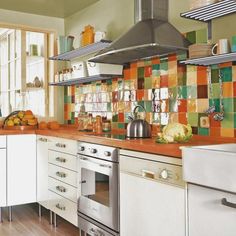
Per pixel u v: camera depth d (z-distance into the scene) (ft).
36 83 14.44
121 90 11.18
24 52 13.92
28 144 11.89
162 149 6.24
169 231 6.09
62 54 12.74
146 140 7.69
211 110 7.91
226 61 7.50
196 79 8.45
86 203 8.89
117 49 8.30
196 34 8.55
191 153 5.24
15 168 11.64
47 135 11.12
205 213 5.28
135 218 6.98
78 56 13.16
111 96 11.65
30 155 11.92
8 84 15.33
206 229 5.27
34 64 14.96
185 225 5.73
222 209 4.97
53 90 14.48
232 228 4.82
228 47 6.92
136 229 6.95
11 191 11.55
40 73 14.88
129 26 10.95
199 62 7.63
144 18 9.07
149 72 10.00
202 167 5.05
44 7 13.19
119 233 7.59
